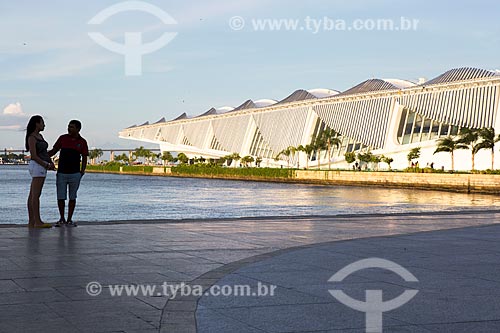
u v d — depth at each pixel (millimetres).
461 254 10602
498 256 10383
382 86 116625
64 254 10312
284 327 5914
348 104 110875
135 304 6789
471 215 20375
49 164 14352
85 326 5863
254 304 6840
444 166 92188
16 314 6258
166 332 5707
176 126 181125
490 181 69062
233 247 11594
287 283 7988
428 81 106625
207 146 160625
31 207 14445
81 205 48469
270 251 11086
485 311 6523
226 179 137625
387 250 11055
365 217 19234
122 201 54469
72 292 7332
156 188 87000
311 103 120125
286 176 113438
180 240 12562
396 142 101188
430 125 96875
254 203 50406
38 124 14211
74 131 14789
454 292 7457
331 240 12930
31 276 8289
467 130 78812
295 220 17781
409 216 19859
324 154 117625
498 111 84625
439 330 5812
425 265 9422
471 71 101000
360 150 108500
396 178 85125
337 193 69688
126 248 11203
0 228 14344
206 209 43250
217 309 6613
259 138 139875
